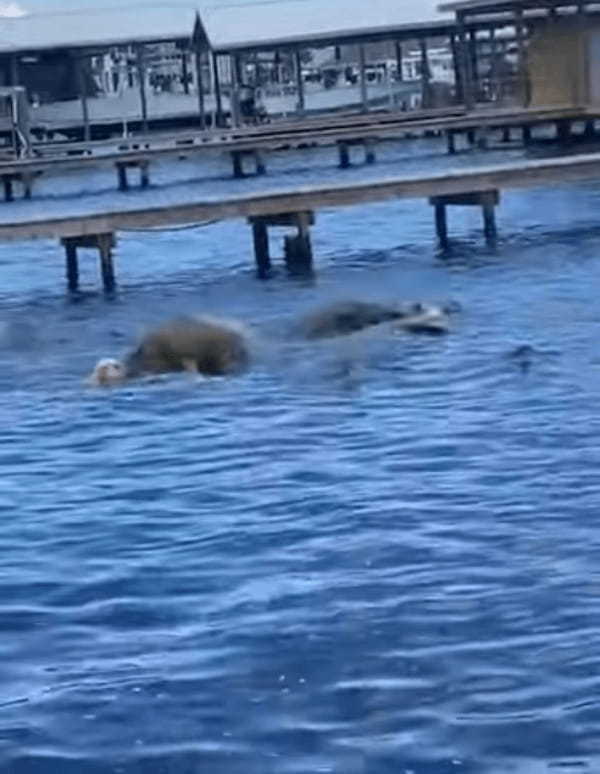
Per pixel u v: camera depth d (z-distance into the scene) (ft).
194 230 121.39
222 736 31.17
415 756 29.99
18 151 203.92
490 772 29.32
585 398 55.88
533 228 107.65
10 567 41.55
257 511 45.01
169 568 40.63
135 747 30.94
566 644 34.27
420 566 39.42
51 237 92.89
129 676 34.06
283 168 179.83
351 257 100.63
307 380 61.31
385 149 192.44
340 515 43.96
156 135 203.92
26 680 34.24
